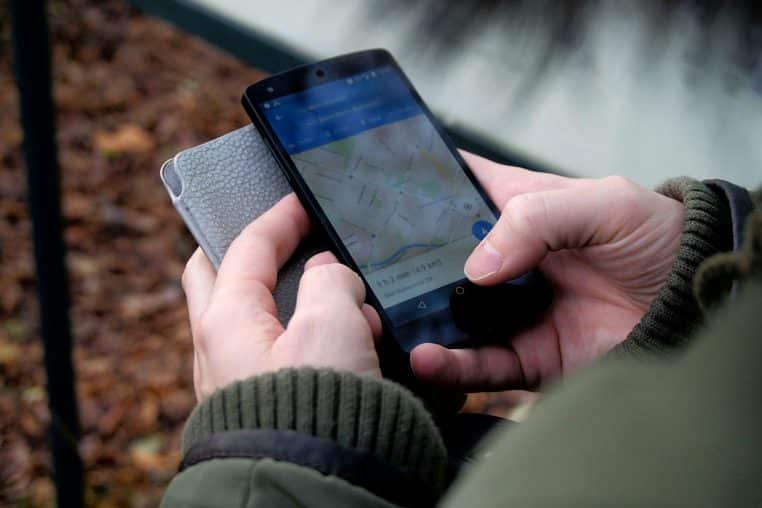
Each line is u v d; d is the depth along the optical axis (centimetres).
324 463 68
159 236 332
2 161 349
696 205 93
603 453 40
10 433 265
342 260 104
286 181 108
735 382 38
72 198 340
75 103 381
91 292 308
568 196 101
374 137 112
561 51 110
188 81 403
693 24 112
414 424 70
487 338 107
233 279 93
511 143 102
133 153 364
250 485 68
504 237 101
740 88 106
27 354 285
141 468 260
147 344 295
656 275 104
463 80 109
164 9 122
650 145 102
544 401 46
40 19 156
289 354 81
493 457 45
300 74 111
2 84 378
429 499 71
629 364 44
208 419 73
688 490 38
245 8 116
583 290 108
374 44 114
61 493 209
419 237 109
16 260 314
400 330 105
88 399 276
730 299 54
